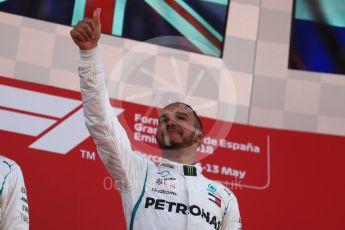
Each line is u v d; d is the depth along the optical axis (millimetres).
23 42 14922
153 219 10078
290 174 15195
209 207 10484
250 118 16000
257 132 15492
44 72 14922
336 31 16703
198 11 16219
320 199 15062
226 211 10828
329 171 15328
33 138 14094
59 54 15086
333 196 15117
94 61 9820
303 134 15586
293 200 14977
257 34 16516
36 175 13859
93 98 9859
